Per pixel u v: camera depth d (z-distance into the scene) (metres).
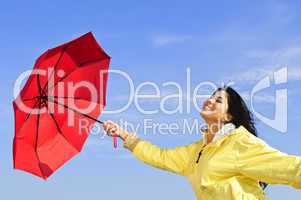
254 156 4.68
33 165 5.24
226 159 4.77
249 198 4.71
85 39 5.29
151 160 5.45
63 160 5.34
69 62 5.33
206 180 4.84
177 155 5.38
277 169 4.55
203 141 5.20
